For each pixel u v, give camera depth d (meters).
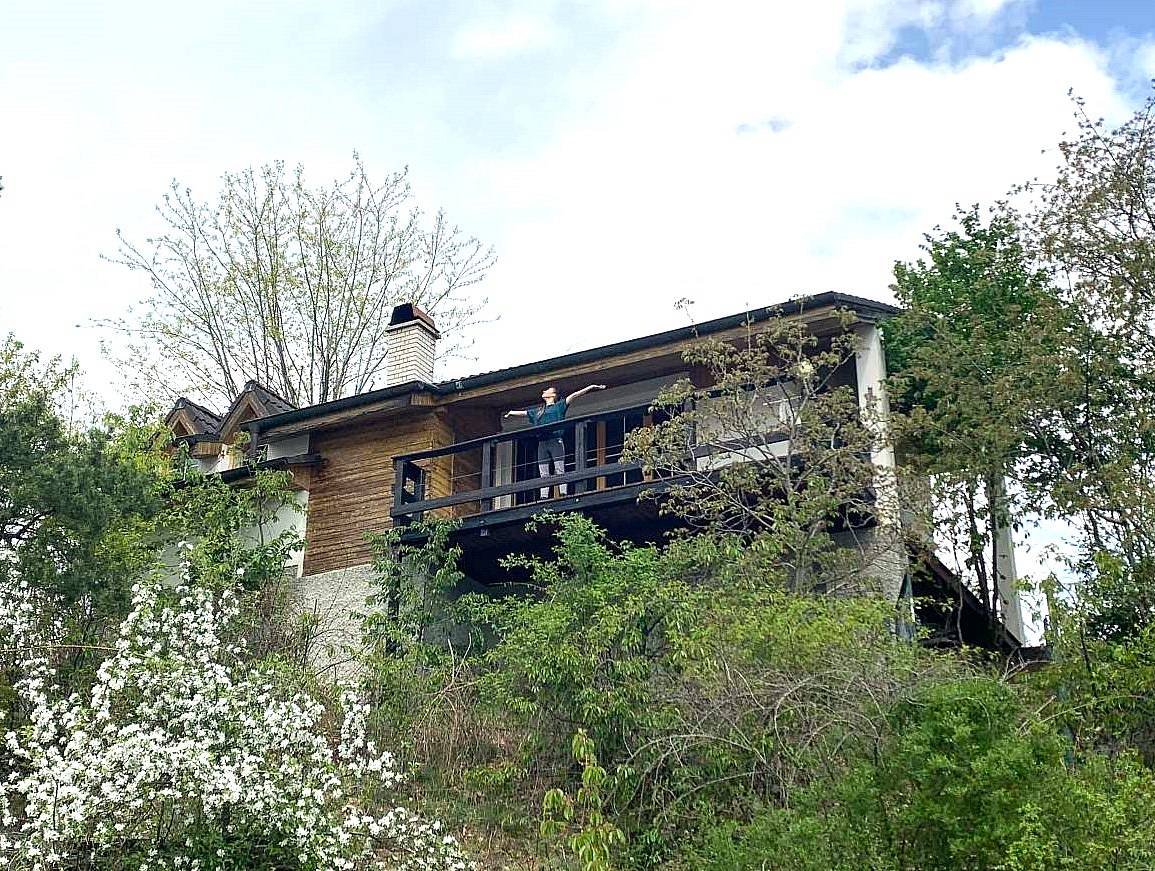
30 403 15.18
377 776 13.61
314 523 20.89
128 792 11.28
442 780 14.15
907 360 18.92
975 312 19.41
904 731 10.03
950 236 20.91
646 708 13.23
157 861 11.30
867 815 9.74
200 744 11.61
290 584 19.20
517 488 18.06
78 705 12.27
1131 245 17.25
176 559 19.77
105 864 11.32
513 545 18.52
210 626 14.05
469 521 18.08
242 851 11.65
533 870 12.75
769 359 18.48
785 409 17.23
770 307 17.50
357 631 17.80
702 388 19.06
